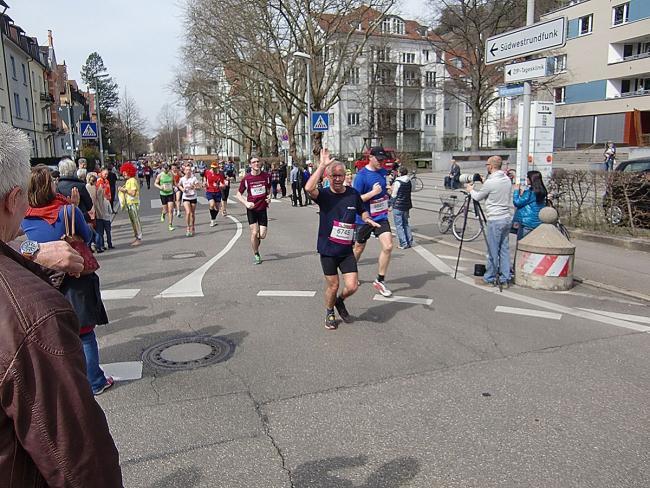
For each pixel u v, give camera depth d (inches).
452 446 140.4
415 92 2596.0
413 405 163.9
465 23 1631.4
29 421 48.9
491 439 143.6
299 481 126.2
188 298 297.7
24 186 58.9
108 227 489.7
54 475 50.4
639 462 132.2
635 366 193.8
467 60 1696.6
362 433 147.7
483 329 236.4
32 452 49.4
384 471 129.6
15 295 50.8
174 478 128.1
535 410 159.9
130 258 435.8
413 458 135.1
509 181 309.4
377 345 217.0
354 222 232.5
